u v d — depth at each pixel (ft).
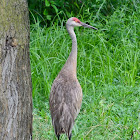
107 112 33.01
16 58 20.01
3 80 19.49
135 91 36.76
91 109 33.45
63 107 27.99
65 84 29.17
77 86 29.73
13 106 20.16
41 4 49.11
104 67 40.11
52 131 30.17
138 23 46.57
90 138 28.71
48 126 30.78
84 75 37.78
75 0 49.98
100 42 43.06
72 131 30.63
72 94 28.71
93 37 44.60
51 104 28.84
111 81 38.17
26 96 21.21
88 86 38.29
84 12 48.70
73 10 50.70
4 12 19.33
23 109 20.98
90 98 35.22
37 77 36.91
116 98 35.58
